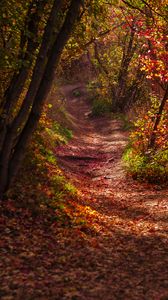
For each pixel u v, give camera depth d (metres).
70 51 16.28
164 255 9.36
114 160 23.72
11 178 11.09
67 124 32.88
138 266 8.61
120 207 14.54
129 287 7.44
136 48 37.69
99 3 13.16
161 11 17.42
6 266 7.68
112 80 41.69
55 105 31.58
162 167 18.56
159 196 15.60
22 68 10.76
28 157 14.97
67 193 13.95
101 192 16.94
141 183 18.14
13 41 10.66
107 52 41.53
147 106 27.66
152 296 7.05
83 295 6.97
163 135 19.08
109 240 10.39
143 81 38.84
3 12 9.76
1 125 10.72
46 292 6.92
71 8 10.41
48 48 10.79
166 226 11.88
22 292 6.81
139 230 11.56
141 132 20.52
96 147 28.45
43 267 7.98
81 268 8.23
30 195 11.73
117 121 37.91
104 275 7.96
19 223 9.91
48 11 11.55
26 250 8.61
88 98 52.31
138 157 20.25
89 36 15.75
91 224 11.27
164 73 17.56
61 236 9.87
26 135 11.02
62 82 61.91
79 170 21.17
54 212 11.23
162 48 18.25
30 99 10.77
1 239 8.81
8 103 10.84
